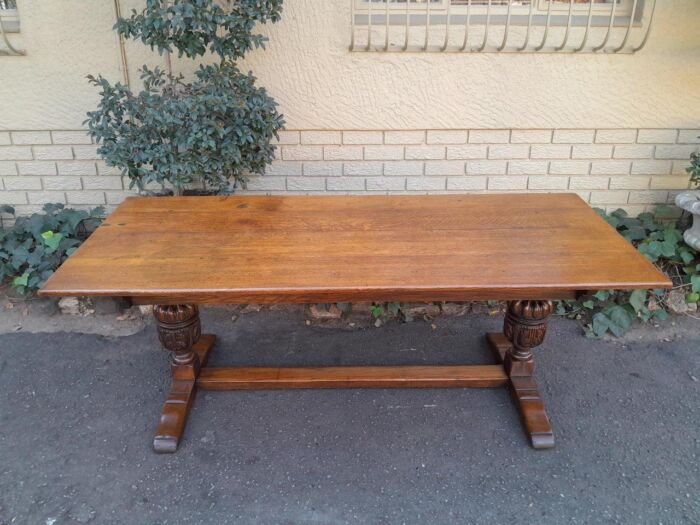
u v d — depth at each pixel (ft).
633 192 11.70
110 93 9.32
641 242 11.03
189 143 9.22
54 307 10.66
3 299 10.88
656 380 8.88
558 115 11.06
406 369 8.73
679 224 11.73
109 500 6.81
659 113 11.07
